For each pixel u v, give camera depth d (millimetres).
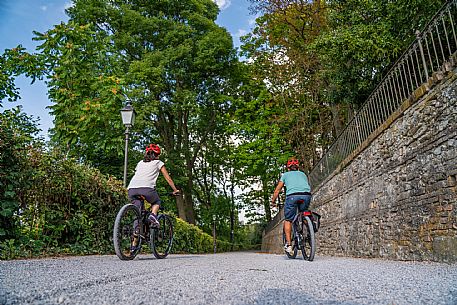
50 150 7371
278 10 21844
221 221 37469
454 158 5738
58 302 1901
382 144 8797
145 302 1984
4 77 14016
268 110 25234
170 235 7965
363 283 2957
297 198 7520
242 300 2111
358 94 14555
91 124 14672
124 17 23281
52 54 14805
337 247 12820
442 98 6152
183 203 25922
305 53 21344
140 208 6969
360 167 10461
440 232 6102
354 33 12805
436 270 4320
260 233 48719
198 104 24750
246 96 27250
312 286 2748
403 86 8062
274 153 24250
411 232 7152
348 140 12344
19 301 1901
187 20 25172
